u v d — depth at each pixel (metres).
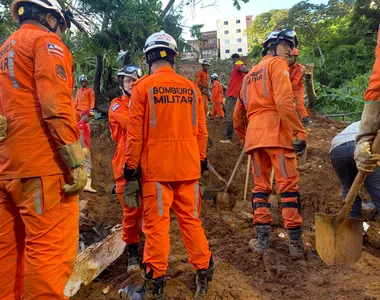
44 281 2.23
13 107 2.26
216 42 42.19
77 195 2.42
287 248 3.71
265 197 3.72
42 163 2.26
